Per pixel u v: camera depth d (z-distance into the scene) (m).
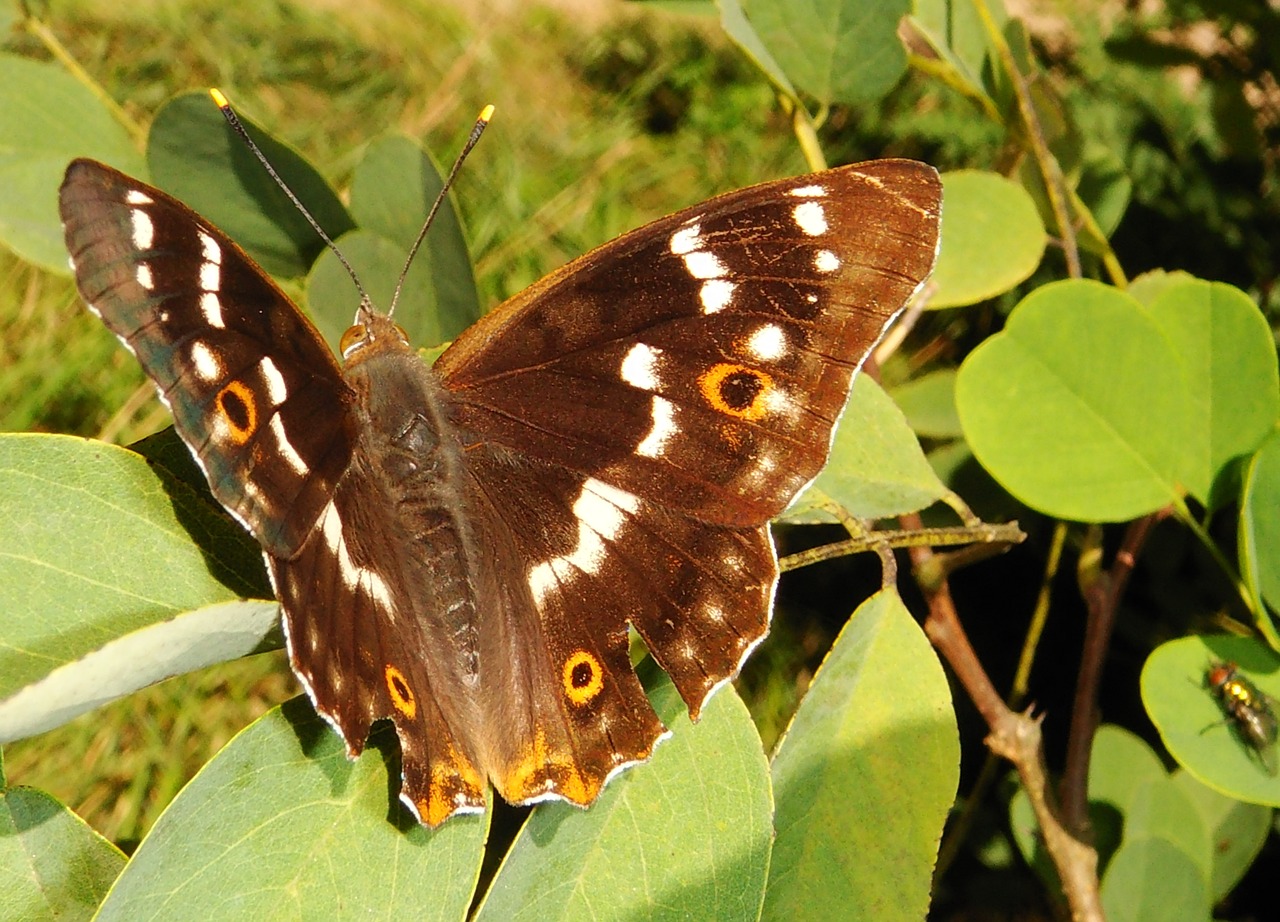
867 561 0.19
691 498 0.12
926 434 0.16
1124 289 0.16
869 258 0.11
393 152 0.14
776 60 0.15
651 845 0.11
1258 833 0.15
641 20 0.25
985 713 0.14
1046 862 0.15
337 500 0.12
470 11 0.25
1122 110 0.21
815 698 0.12
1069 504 0.13
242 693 0.17
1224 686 0.12
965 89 0.16
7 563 0.10
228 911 0.10
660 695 0.11
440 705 0.11
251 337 0.11
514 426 0.12
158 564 0.10
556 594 0.12
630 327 0.12
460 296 0.14
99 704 0.10
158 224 0.10
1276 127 0.19
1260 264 0.19
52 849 0.11
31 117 0.15
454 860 0.11
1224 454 0.13
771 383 0.11
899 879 0.11
